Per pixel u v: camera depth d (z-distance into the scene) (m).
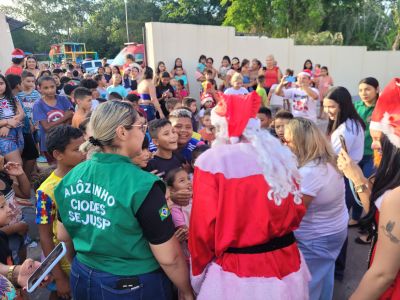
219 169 1.70
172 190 2.48
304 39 18.83
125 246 1.66
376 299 1.36
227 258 1.74
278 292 1.67
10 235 2.74
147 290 1.72
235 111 1.78
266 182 1.68
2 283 1.77
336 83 17.42
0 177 2.83
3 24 12.01
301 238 2.53
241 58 13.55
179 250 1.75
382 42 25.92
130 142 1.72
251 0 18.14
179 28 11.73
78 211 1.74
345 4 23.58
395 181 1.42
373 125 1.57
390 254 1.30
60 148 2.46
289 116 3.70
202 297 1.72
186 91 9.77
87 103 4.42
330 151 2.46
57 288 2.56
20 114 4.63
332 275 2.71
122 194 1.61
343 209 2.60
